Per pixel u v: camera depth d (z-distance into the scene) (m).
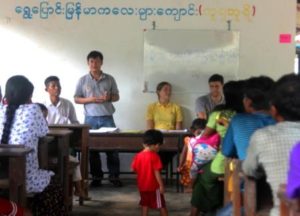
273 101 2.45
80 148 5.42
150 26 6.94
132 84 7.00
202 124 5.16
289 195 1.91
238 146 3.27
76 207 5.36
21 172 3.27
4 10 6.90
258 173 2.70
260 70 6.95
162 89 6.81
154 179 4.55
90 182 6.59
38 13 6.92
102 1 6.91
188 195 6.03
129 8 6.92
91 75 6.64
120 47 6.96
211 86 6.57
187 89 6.99
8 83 3.74
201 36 6.93
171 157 6.61
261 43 6.93
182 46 6.95
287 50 6.94
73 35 6.94
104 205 5.46
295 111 2.38
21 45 6.94
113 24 6.93
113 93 6.68
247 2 6.90
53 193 3.92
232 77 6.96
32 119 3.69
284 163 2.41
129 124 7.05
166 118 6.83
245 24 6.93
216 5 6.91
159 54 6.97
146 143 4.57
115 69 6.98
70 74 6.98
